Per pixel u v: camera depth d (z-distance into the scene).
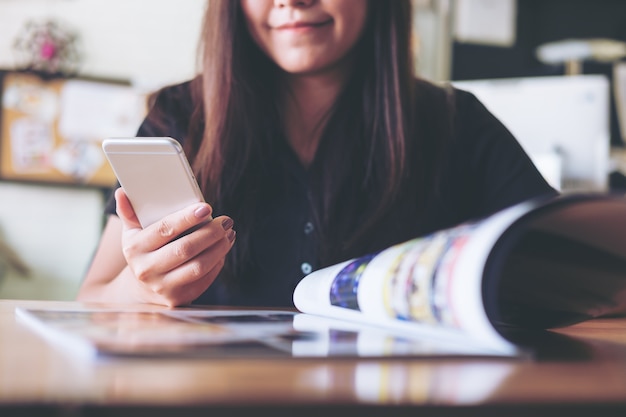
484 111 1.26
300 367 0.37
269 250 1.09
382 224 1.10
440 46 3.40
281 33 1.02
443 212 1.17
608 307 0.58
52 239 3.00
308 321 0.62
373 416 0.28
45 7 3.04
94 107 3.05
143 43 3.11
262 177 1.11
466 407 0.28
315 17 0.99
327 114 1.14
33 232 2.99
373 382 0.33
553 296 0.56
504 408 0.29
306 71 1.04
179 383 0.31
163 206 0.79
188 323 0.56
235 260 1.08
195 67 1.21
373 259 0.60
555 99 2.31
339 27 1.01
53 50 3.02
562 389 0.32
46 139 3.01
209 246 0.80
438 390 0.31
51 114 3.02
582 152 2.29
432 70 3.40
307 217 1.10
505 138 1.23
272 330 0.52
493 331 0.41
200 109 1.16
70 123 3.03
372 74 1.12
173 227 0.78
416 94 1.19
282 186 1.11
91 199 3.04
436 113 1.19
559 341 0.56
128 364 0.36
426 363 0.39
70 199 3.03
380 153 1.12
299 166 1.11
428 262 0.47
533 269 0.51
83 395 0.28
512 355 0.42
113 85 3.08
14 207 2.97
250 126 1.09
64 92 3.03
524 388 0.32
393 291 0.51
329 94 1.13
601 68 3.24
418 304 0.47
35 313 0.61
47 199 3.00
